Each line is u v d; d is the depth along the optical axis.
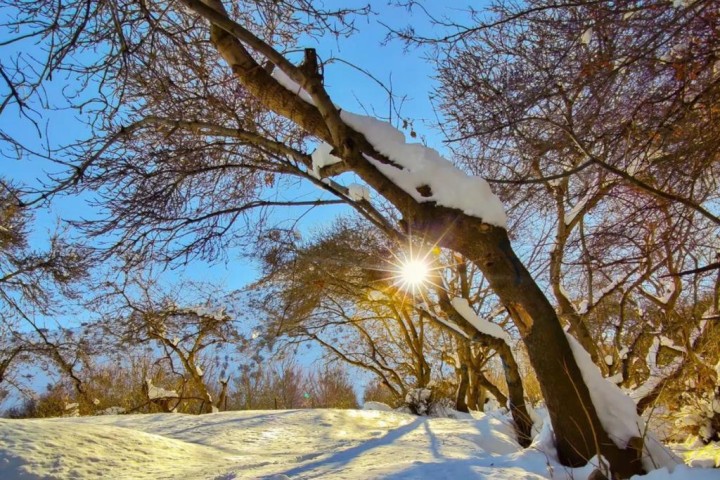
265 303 16.69
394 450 6.71
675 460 5.17
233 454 7.50
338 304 18.53
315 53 4.97
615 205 6.04
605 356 11.46
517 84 4.55
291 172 6.71
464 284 14.05
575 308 10.05
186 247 6.98
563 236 7.51
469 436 7.92
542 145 4.71
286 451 7.55
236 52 5.33
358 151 5.34
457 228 5.43
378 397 24.17
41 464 5.54
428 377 18.28
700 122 4.13
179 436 8.96
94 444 6.44
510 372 9.21
